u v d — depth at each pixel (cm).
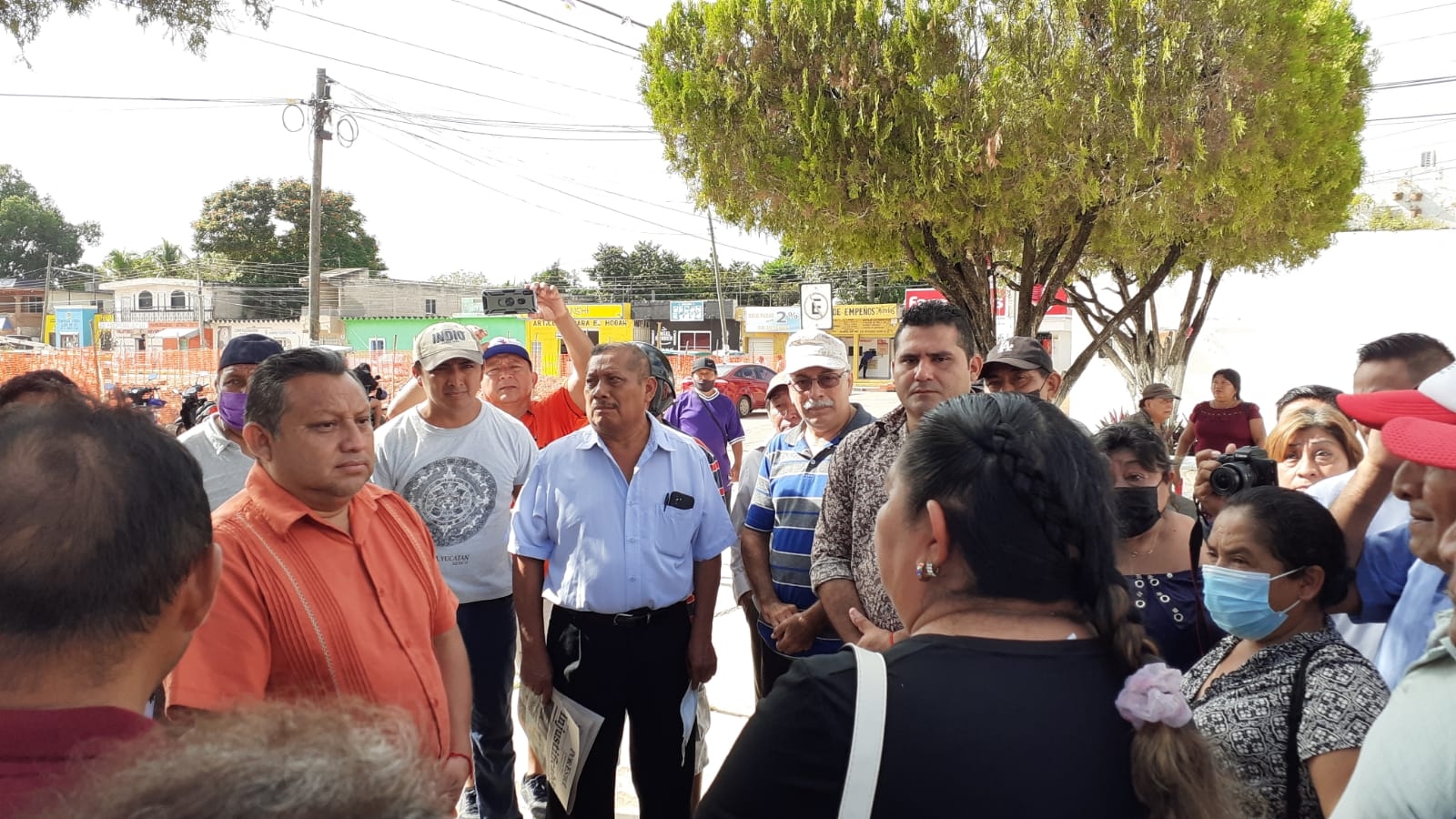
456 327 387
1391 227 2467
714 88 898
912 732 114
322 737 76
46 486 100
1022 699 117
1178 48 759
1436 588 206
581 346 489
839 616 286
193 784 68
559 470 333
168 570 108
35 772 93
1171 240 996
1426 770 110
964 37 822
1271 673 192
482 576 371
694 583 343
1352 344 1319
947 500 128
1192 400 1456
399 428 386
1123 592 126
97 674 102
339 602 218
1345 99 1045
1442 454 141
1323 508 201
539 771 403
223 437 341
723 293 5844
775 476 362
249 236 5894
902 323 291
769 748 120
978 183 817
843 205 864
